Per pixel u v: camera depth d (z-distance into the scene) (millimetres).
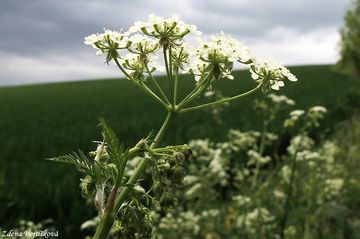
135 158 307
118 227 99
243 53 121
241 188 395
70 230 379
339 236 315
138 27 117
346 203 363
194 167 386
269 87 123
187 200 426
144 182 503
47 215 410
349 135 770
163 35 115
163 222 339
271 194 382
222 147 395
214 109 512
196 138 784
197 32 117
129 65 123
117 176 97
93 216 390
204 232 354
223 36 123
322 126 917
